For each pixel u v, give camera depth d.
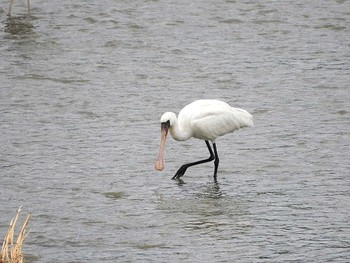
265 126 19.94
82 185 16.12
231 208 14.84
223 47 26.88
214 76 24.09
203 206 14.98
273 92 22.66
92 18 29.25
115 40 27.33
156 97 22.36
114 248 13.08
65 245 13.22
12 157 17.77
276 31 28.52
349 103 21.59
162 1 31.45
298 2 31.34
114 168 17.19
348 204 14.91
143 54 26.16
